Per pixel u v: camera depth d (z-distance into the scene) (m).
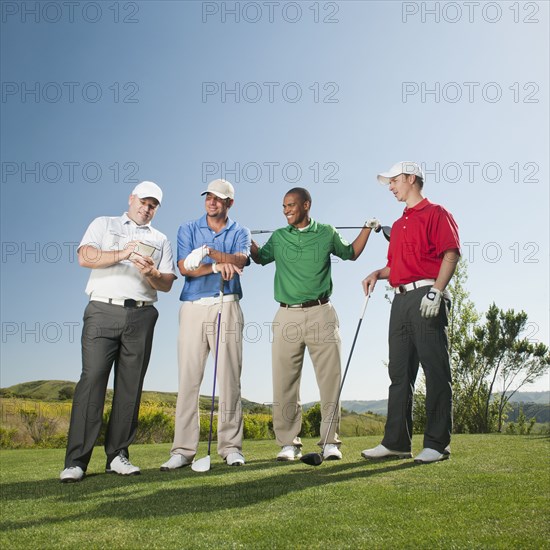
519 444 4.45
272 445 5.64
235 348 4.09
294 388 4.41
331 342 4.33
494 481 2.82
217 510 2.44
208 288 4.11
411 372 3.95
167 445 6.21
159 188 4.01
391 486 2.78
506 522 2.12
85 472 3.70
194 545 1.96
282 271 4.41
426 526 2.09
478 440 4.95
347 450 4.62
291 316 4.35
